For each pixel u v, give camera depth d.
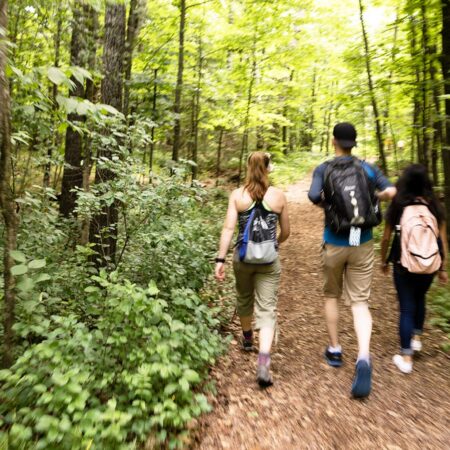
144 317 3.26
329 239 3.40
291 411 3.01
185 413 2.69
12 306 2.89
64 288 4.45
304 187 16.34
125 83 8.12
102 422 2.45
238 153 18.02
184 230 4.98
